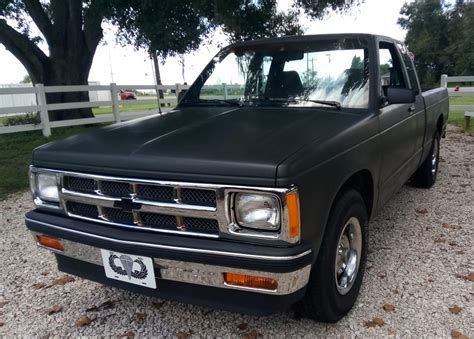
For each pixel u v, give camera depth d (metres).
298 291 2.14
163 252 2.15
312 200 2.13
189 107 3.63
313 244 2.16
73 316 2.88
